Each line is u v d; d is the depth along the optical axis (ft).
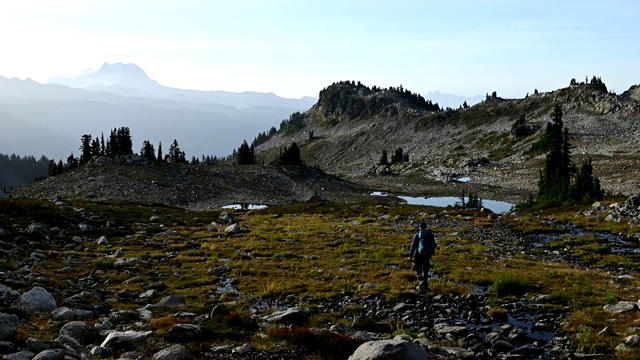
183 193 421.18
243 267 92.53
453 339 50.47
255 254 109.70
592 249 115.34
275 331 47.62
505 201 444.55
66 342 40.57
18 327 44.70
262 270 89.35
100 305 58.44
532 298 67.56
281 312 57.47
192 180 463.83
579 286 72.84
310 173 573.33
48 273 81.76
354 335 48.67
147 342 42.70
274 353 42.65
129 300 66.54
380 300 67.87
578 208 202.80
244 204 408.26
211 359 40.34
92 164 479.82
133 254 110.22
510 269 88.89
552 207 224.94
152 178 447.42
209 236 145.07
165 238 139.44
